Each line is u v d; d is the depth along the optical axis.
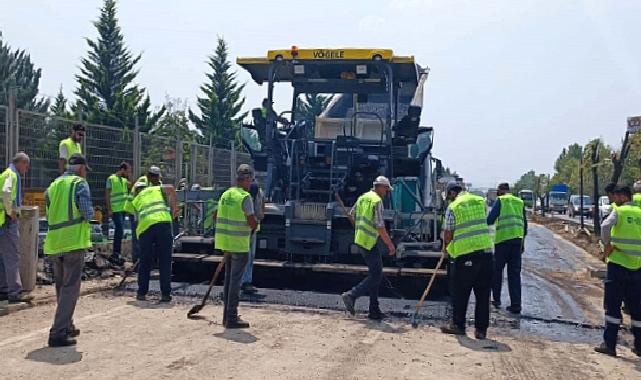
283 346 7.22
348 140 11.63
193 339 7.39
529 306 10.88
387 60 11.34
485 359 7.14
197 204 13.20
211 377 5.97
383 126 11.88
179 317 8.57
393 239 10.77
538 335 8.59
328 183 11.68
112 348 6.88
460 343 7.84
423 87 13.24
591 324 9.43
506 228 10.16
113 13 43.00
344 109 12.16
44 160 12.36
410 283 10.76
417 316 9.23
